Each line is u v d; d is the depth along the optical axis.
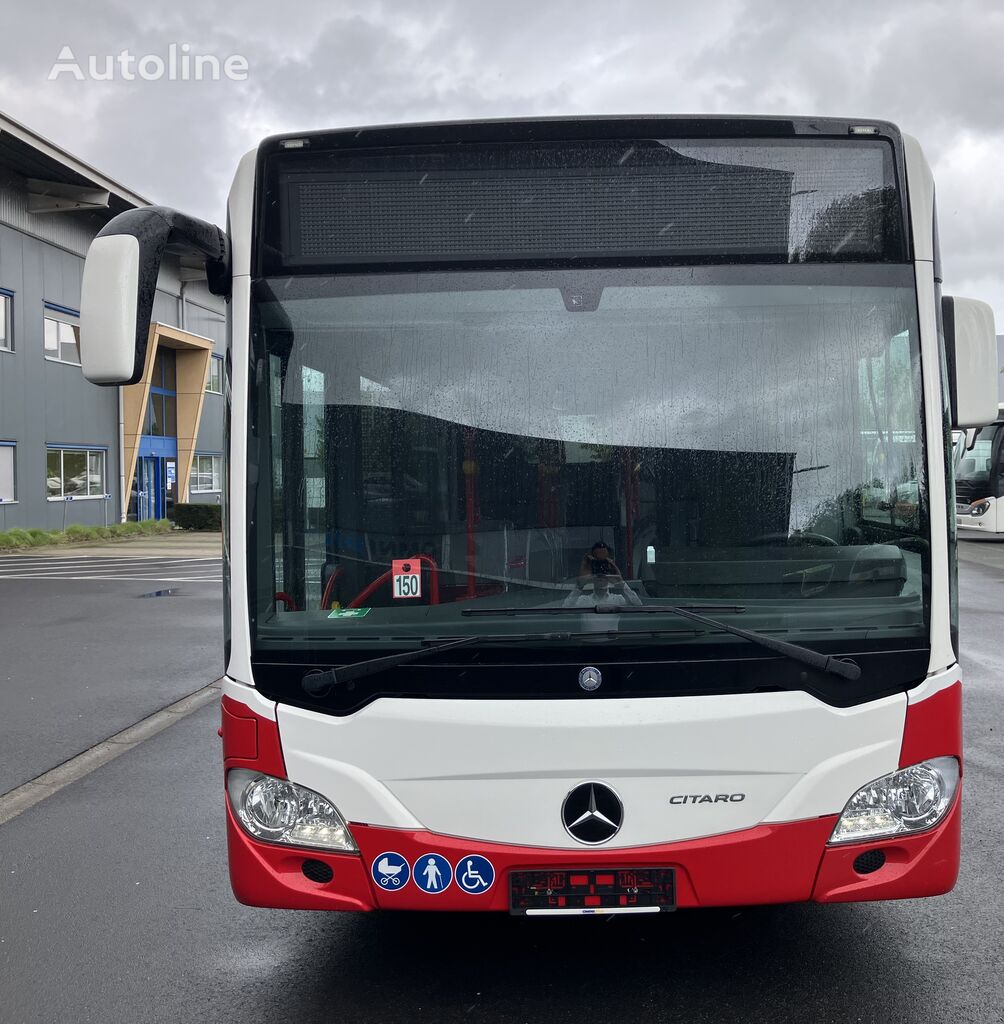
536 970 3.80
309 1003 3.58
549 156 3.44
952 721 3.28
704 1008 3.47
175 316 37.03
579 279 3.42
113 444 32.91
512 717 3.13
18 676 9.87
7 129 24.88
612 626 3.19
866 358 3.39
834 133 3.46
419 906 3.19
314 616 3.30
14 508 27.83
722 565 3.31
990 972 3.71
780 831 3.16
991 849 4.95
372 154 3.44
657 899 3.15
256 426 3.38
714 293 3.41
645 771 3.14
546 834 3.15
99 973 3.85
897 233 3.44
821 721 3.17
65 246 30.12
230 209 3.53
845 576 3.29
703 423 3.37
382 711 3.17
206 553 25.36
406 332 3.41
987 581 17.33
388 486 3.35
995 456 24.02
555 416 3.37
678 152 3.44
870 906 4.32
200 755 7.04
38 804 5.99
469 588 3.31
